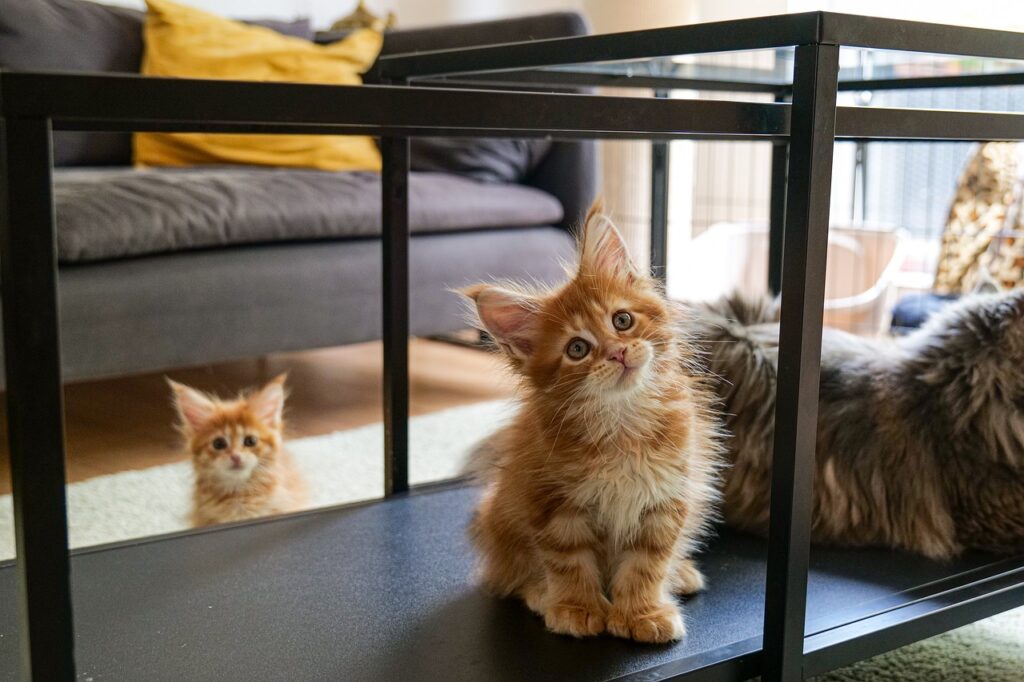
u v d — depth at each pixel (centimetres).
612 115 86
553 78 153
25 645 69
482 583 110
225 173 228
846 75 158
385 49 280
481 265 251
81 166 252
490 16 379
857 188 337
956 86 156
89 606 104
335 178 233
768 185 360
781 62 140
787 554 94
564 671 91
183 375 266
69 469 194
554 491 97
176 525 166
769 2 107
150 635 98
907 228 351
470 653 95
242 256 210
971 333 130
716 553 124
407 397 142
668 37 103
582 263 98
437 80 146
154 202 198
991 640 125
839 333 149
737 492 131
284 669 91
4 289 66
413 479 185
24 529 67
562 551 99
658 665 93
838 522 129
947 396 129
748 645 98
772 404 131
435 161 268
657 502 98
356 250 227
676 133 95
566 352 95
